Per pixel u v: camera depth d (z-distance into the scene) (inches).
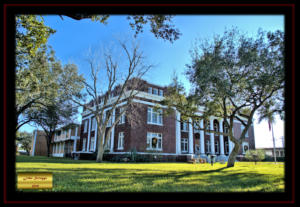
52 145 1910.7
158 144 971.9
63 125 1294.3
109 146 1022.4
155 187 186.5
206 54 471.5
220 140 1293.1
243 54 441.4
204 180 243.1
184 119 581.3
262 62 421.7
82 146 1325.0
